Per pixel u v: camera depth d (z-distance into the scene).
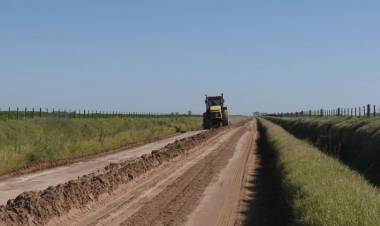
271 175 26.53
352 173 20.33
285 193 18.03
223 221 16.08
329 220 12.07
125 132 59.12
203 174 26.78
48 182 22.59
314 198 14.48
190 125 100.94
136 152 38.75
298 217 13.80
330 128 39.44
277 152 31.05
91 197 18.08
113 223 15.30
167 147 38.53
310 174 18.97
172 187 22.30
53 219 15.17
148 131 64.44
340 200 13.76
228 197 20.20
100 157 34.56
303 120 61.50
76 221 15.54
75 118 64.44
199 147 45.03
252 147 45.62
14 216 13.91
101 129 61.38
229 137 60.25
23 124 48.09
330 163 22.28
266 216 16.83
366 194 14.91
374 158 25.38
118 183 21.28
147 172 26.19
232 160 34.19
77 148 37.28
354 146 30.08
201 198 19.78
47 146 33.97
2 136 42.00
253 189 22.22
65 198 16.50
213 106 82.56
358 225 11.62
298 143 33.97
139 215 16.48
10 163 28.50
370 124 30.55
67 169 27.58
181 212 17.14
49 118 56.22
